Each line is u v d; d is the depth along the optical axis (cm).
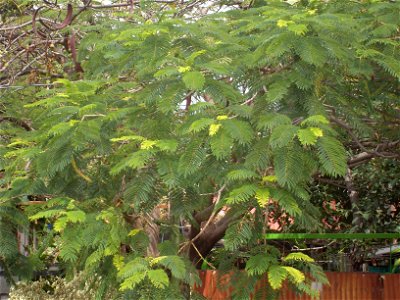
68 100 557
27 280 638
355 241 1185
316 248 1129
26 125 754
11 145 607
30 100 762
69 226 523
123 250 561
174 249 568
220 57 569
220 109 527
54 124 545
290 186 477
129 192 525
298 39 518
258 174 509
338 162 472
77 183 571
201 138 498
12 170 593
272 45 515
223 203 517
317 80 530
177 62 547
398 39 605
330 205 1214
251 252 562
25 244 635
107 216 528
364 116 673
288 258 547
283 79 528
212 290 734
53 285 965
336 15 563
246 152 517
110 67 647
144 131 552
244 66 568
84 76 719
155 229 614
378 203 1187
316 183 1150
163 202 566
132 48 596
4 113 744
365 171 1178
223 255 597
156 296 503
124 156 546
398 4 609
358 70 557
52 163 527
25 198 584
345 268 1185
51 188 572
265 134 509
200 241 816
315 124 488
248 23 628
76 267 623
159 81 554
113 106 581
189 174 495
